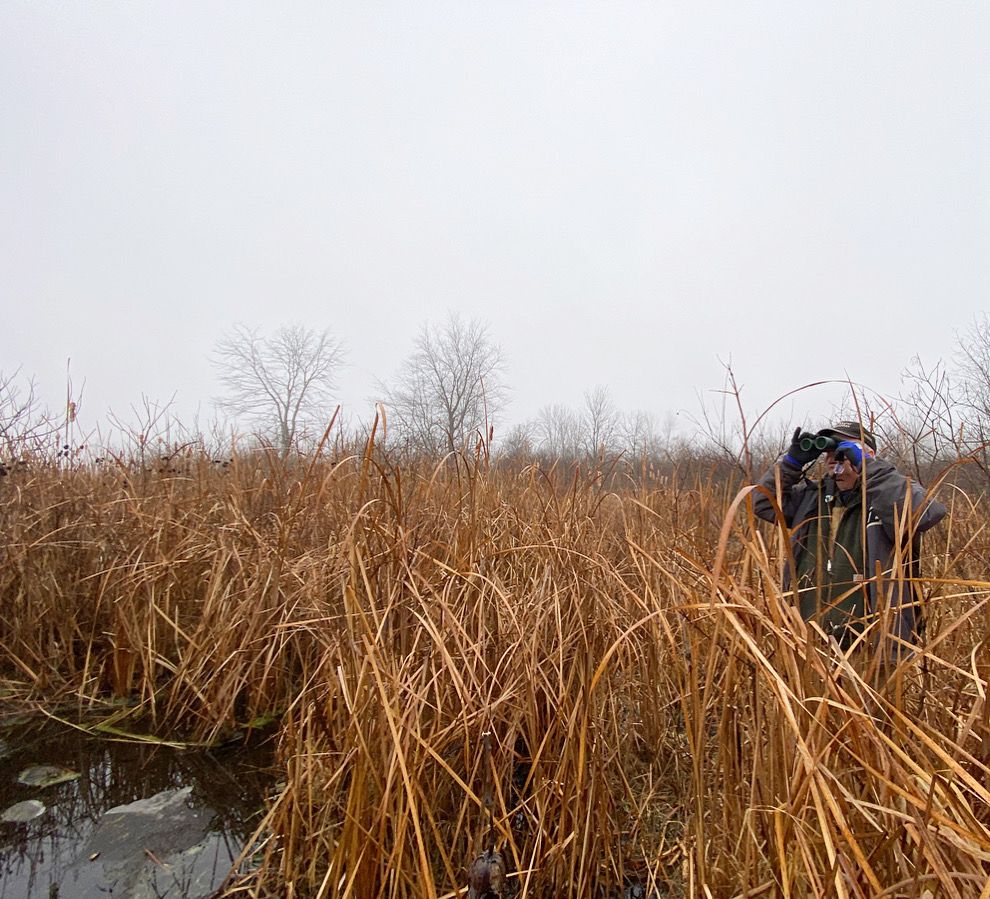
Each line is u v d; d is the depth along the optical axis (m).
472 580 2.59
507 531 3.28
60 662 3.61
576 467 3.43
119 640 3.45
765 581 1.46
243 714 3.30
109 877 2.10
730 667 1.66
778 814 1.35
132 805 2.50
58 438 5.00
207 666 3.32
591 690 1.90
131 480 4.49
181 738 3.10
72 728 3.18
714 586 1.23
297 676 3.40
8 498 4.10
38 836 2.33
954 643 1.91
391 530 2.54
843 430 2.45
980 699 1.38
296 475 4.16
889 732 1.50
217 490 4.45
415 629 2.40
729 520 1.25
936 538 2.98
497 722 2.32
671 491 3.71
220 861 2.20
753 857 1.57
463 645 2.35
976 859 1.16
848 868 1.21
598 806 2.13
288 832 2.06
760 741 1.60
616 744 2.41
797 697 1.40
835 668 1.52
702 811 1.64
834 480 2.48
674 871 2.11
